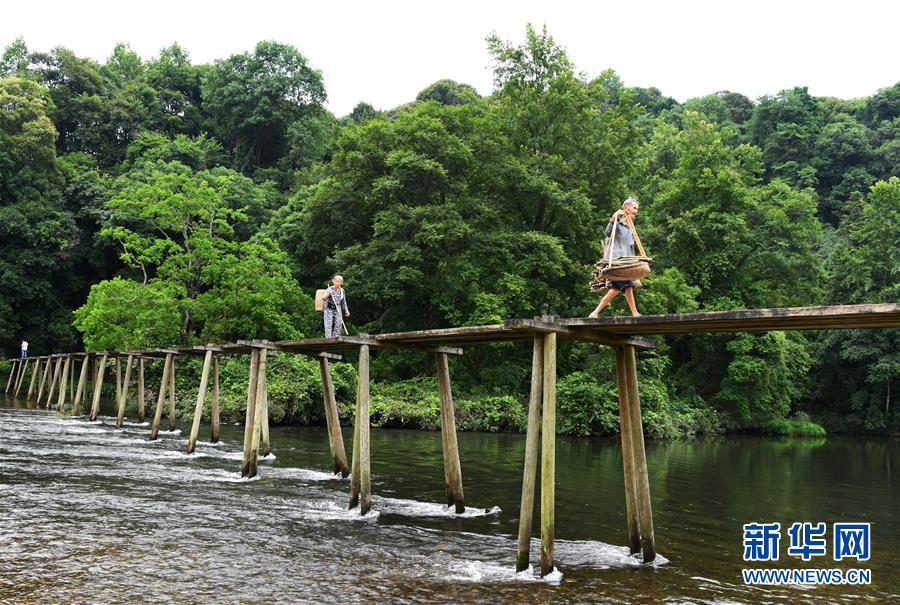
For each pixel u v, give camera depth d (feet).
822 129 249.96
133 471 50.78
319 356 53.21
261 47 203.72
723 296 134.21
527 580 27.22
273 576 26.50
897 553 34.42
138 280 155.74
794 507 47.29
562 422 99.96
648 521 30.89
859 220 175.01
